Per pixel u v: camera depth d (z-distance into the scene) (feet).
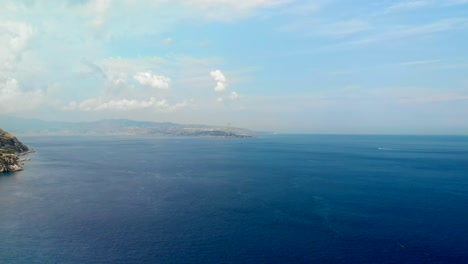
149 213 371.35
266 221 345.10
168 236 300.20
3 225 326.24
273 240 292.81
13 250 268.00
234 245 281.13
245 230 317.22
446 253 266.57
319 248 276.21
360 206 404.36
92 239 291.58
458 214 368.27
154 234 304.71
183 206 403.34
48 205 402.72
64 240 288.92
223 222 341.00
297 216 362.74
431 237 299.38
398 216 361.71
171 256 259.39
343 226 329.72
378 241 290.97
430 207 398.01
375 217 358.84
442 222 340.59
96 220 344.08
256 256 260.83
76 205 403.95
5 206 396.78
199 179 606.96
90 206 399.65
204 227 325.21
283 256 261.44
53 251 266.57
